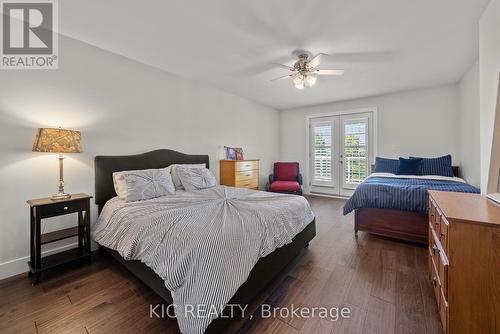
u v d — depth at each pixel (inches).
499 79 60.6
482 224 42.0
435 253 61.5
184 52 102.1
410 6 70.8
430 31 85.0
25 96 79.5
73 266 83.4
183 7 71.4
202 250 49.7
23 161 79.3
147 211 74.2
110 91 102.0
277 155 228.7
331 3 69.6
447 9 72.2
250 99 187.8
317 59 94.4
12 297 65.4
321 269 80.8
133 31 85.4
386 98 173.3
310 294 66.8
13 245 77.5
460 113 141.9
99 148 98.7
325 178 207.8
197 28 83.2
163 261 53.3
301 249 90.0
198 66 118.2
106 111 100.8
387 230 105.4
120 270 80.8
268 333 52.1
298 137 221.3
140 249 62.3
